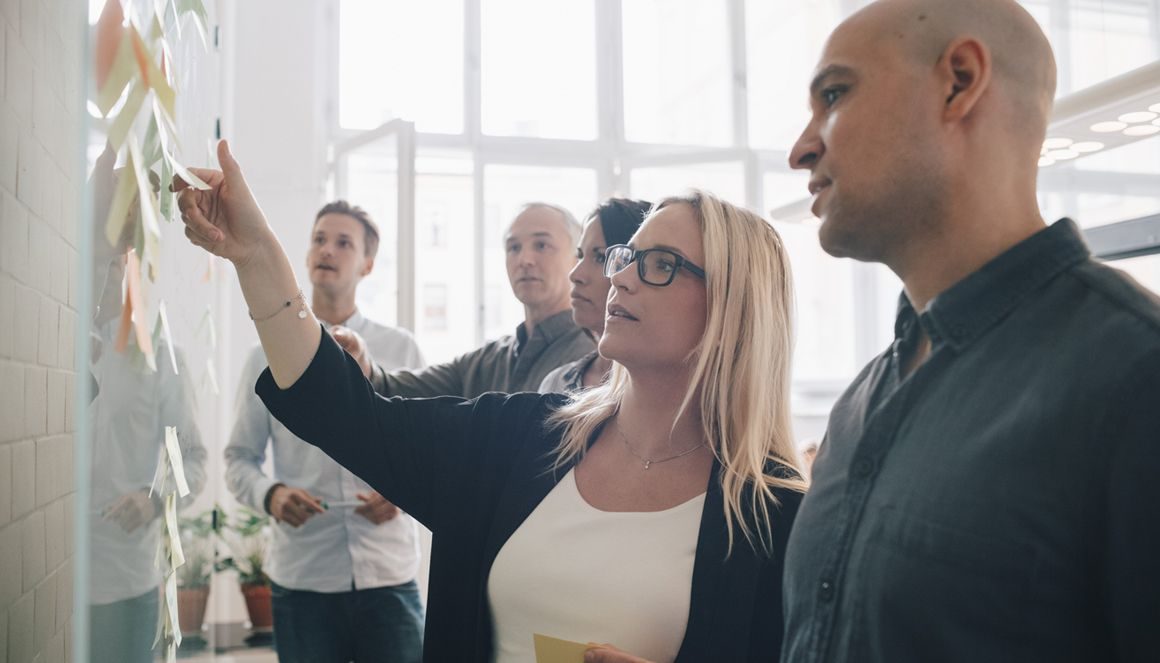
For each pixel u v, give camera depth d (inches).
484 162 213.2
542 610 41.2
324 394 44.1
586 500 44.2
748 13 227.5
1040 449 22.6
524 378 81.3
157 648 40.4
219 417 94.1
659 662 39.7
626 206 68.6
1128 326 22.3
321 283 109.0
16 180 33.7
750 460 42.1
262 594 148.9
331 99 199.9
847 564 26.9
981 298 26.0
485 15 214.7
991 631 22.7
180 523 47.2
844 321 235.9
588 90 220.2
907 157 26.4
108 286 28.3
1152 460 20.6
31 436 36.6
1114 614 21.2
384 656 93.5
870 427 27.9
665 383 44.7
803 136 29.5
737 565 39.9
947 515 24.0
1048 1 133.7
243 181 42.4
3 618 32.2
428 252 205.9
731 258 44.3
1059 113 63.2
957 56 26.0
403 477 46.7
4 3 31.9
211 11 63.6
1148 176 104.3
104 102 26.6
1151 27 130.0
